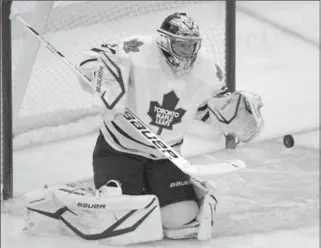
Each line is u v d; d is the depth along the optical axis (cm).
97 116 1641
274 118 1706
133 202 1027
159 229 1040
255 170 1418
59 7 1661
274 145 1565
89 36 1664
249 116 1083
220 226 1126
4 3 1283
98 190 1048
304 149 1539
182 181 1091
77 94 1588
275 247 1030
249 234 1089
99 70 1017
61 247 1028
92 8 1716
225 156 1495
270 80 1956
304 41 2252
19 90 1471
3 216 1191
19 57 1459
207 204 1048
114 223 1035
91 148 1566
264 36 2294
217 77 1079
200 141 1584
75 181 1377
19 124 1566
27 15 1515
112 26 1728
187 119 1079
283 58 2127
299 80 1956
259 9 2506
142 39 1048
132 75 1030
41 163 1484
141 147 1076
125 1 1794
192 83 1059
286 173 1403
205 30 1599
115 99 1009
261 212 1191
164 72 1038
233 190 1309
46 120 1603
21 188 1345
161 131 1068
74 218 1070
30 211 1092
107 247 1031
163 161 1097
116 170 1076
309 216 1170
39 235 1085
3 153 1296
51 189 1079
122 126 1070
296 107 1769
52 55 1575
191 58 1038
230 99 1079
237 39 2278
